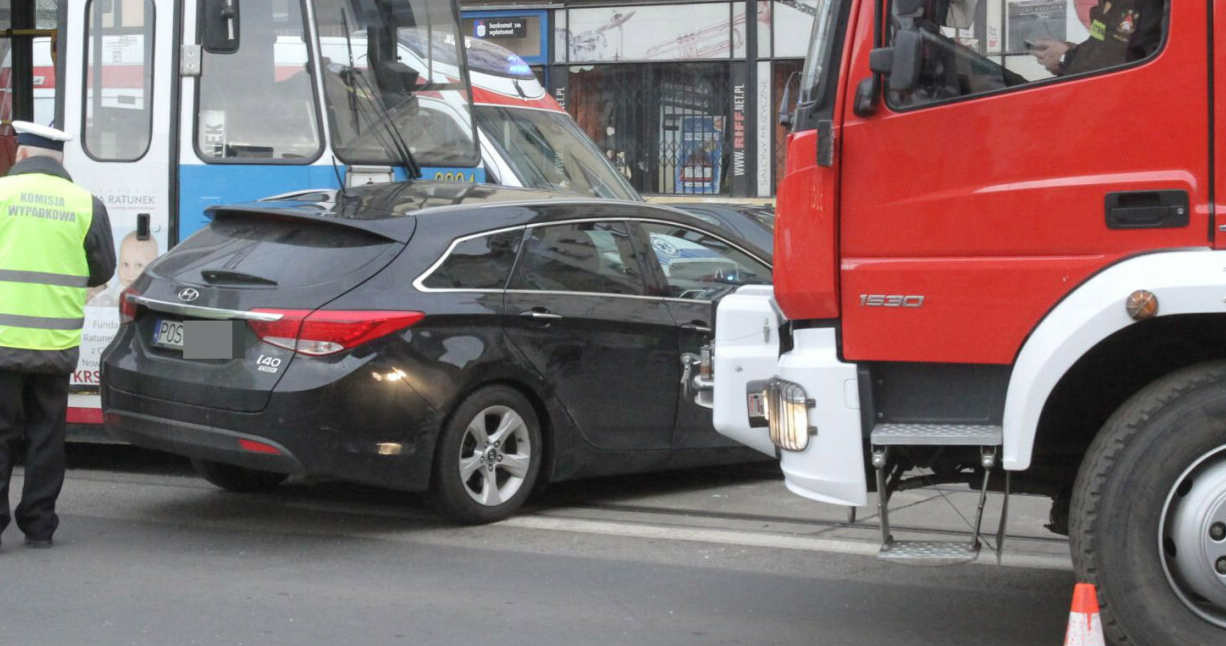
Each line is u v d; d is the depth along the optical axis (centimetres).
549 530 1727
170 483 2020
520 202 1816
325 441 1594
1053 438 1242
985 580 1494
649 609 1384
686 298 1922
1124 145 1101
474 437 1708
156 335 1709
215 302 1647
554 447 1781
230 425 1612
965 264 1133
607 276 1847
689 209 2716
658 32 5347
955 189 1136
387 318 1620
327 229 1702
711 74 5322
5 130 2608
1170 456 1080
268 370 1605
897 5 1148
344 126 2191
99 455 2245
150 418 1683
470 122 2402
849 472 1158
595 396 1806
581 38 5431
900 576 1511
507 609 1380
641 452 1862
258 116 2145
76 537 1673
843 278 1163
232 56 2136
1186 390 1088
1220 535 1077
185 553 1600
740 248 2017
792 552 1616
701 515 1828
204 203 2116
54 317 1577
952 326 1138
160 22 2131
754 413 1319
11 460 1609
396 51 2288
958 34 1138
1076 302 1099
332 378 1590
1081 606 980
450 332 1669
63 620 1332
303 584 1468
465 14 5522
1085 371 1193
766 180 5297
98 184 2138
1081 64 1116
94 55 2147
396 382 1622
